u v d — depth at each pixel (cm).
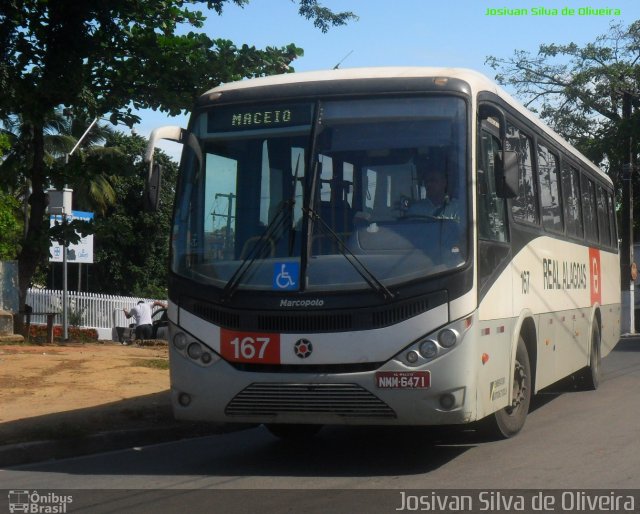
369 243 765
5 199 3578
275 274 771
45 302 2791
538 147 1069
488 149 846
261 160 807
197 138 838
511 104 945
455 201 767
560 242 1148
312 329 755
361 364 748
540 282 1020
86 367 1415
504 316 855
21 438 888
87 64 1842
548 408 1195
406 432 1017
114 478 789
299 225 778
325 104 803
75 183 2061
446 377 738
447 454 874
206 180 824
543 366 1034
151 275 4947
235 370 771
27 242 2008
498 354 830
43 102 1820
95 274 4912
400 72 813
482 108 820
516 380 935
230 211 806
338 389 747
